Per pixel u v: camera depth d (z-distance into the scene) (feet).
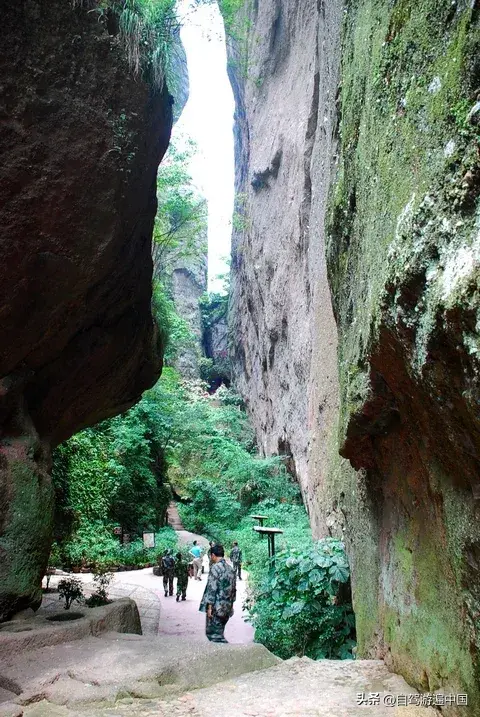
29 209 18.45
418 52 9.90
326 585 21.89
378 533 16.66
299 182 50.52
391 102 11.39
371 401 12.62
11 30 17.24
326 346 32.65
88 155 19.31
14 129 17.70
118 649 15.37
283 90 61.21
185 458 81.82
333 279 18.86
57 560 43.24
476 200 7.09
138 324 27.91
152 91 21.09
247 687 13.24
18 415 21.03
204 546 61.72
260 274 67.87
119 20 19.52
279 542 39.99
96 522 48.42
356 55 15.56
